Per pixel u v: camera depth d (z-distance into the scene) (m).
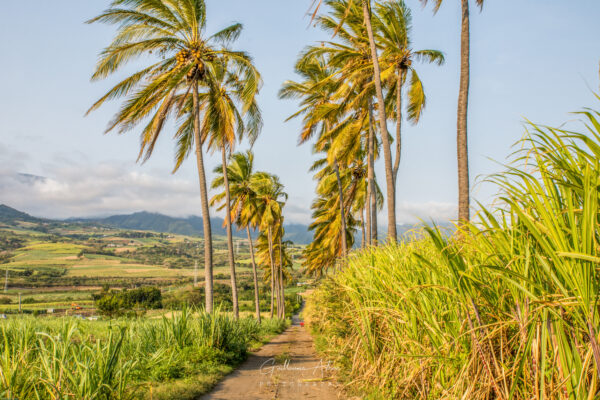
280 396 5.65
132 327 8.46
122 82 13.65
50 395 4.12
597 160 1.93
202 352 8.20
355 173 24.45
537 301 2.09
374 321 5.35
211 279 13.32
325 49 16.00
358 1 14.27
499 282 2.86
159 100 13.62
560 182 1.98
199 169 13.74
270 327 22.80
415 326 3.95
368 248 6.96
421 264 3.90
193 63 13.27
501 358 2.73
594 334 1.99
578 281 1.93
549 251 2.03
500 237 2.54
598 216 1.97
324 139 16.72
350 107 16.03
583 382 2.04
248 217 27.36
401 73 15.48
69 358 4.66
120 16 12.66
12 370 4.41
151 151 13.90
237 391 6.13
